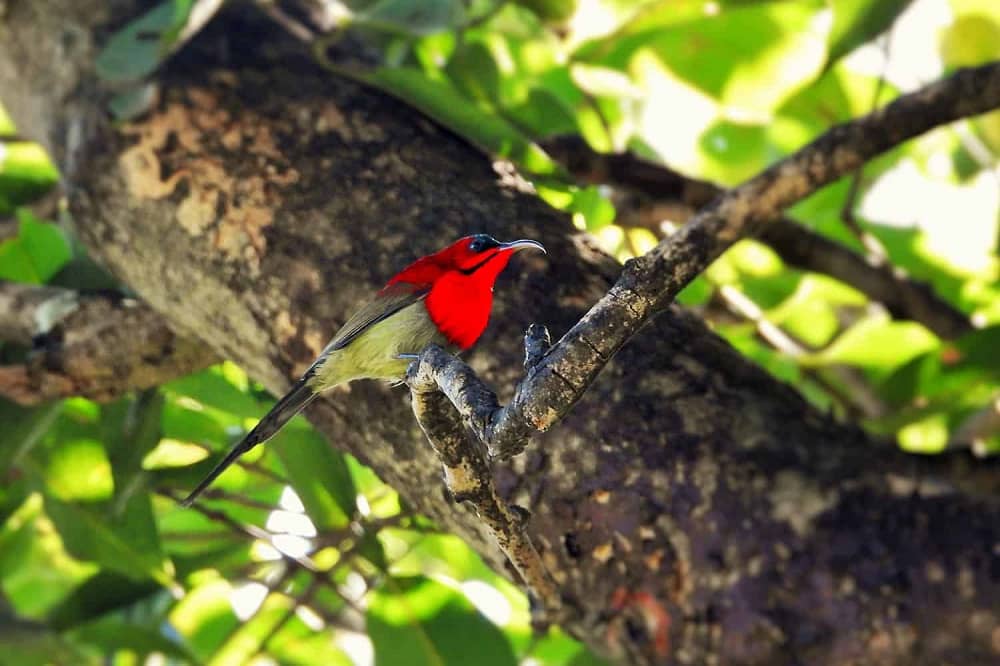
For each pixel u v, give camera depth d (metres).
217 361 10.22
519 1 11.15
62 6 10.19
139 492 11.21
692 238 5.76
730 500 6.57
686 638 6.43
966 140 15.46
